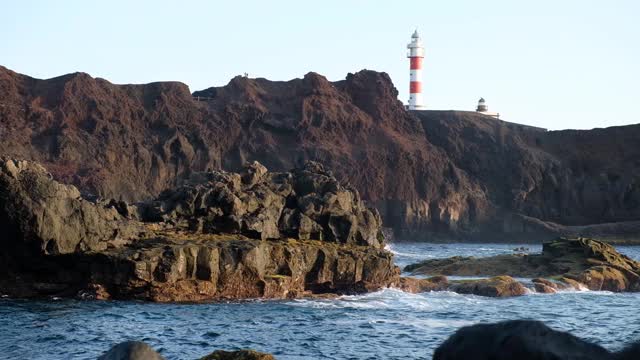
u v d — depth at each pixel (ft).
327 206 159.02
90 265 125.59
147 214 146.20
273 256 139.95
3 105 626.64
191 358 85.97
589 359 27.43
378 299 140.97
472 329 28.89
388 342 98.73
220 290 130.82
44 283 126.72
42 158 611.47
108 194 597.93
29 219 120.78
